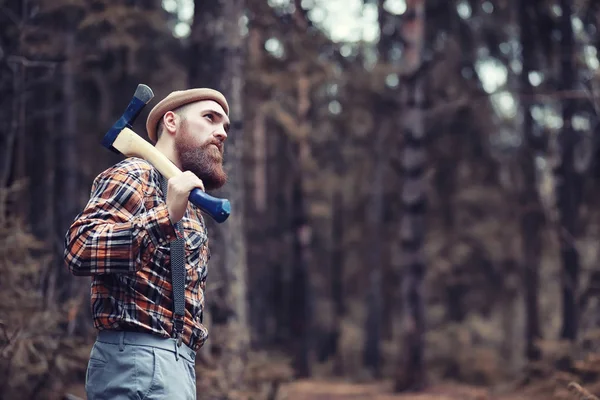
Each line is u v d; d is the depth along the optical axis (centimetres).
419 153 1627
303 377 1952
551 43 1577
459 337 2288
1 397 600
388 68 1794
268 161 2333
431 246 2359
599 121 1464
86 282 729
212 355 810
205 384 774
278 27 1380
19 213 830
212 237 832
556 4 1536
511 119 2002
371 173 2378
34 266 646
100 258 246
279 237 2483
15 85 884
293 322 1980
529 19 1617
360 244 2694
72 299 660
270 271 2589
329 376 2534
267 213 2483
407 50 1614
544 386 962
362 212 2634
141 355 257
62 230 933
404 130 1631
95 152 1399
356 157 2386
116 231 246
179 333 263
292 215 2009
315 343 2889
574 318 1502
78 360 648
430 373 2166
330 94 1919
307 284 1973
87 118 1418
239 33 864
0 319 577
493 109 1923
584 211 1708
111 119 1370
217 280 824
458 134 2028
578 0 1466
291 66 1453
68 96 1235
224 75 852
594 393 841
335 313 2855
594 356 891
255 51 1465
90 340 691
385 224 2528
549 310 2738
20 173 918
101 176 266
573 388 523
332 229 2733
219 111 285
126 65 1272
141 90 273
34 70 1034
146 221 247
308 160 1964
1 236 639
